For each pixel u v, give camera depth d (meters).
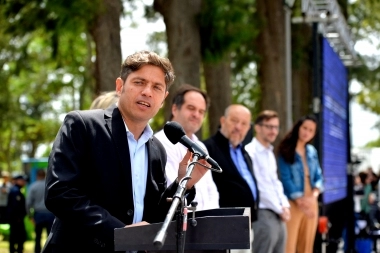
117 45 17.05
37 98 51.66
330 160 15.12
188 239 5.11
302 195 12.45
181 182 5.13
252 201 10.45
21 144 78.00
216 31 17.47
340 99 17.64
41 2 16.58
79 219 5.40
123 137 5.76
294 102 28.59
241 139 10.54
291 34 26.69
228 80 23.95
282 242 11.59
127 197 5.71
